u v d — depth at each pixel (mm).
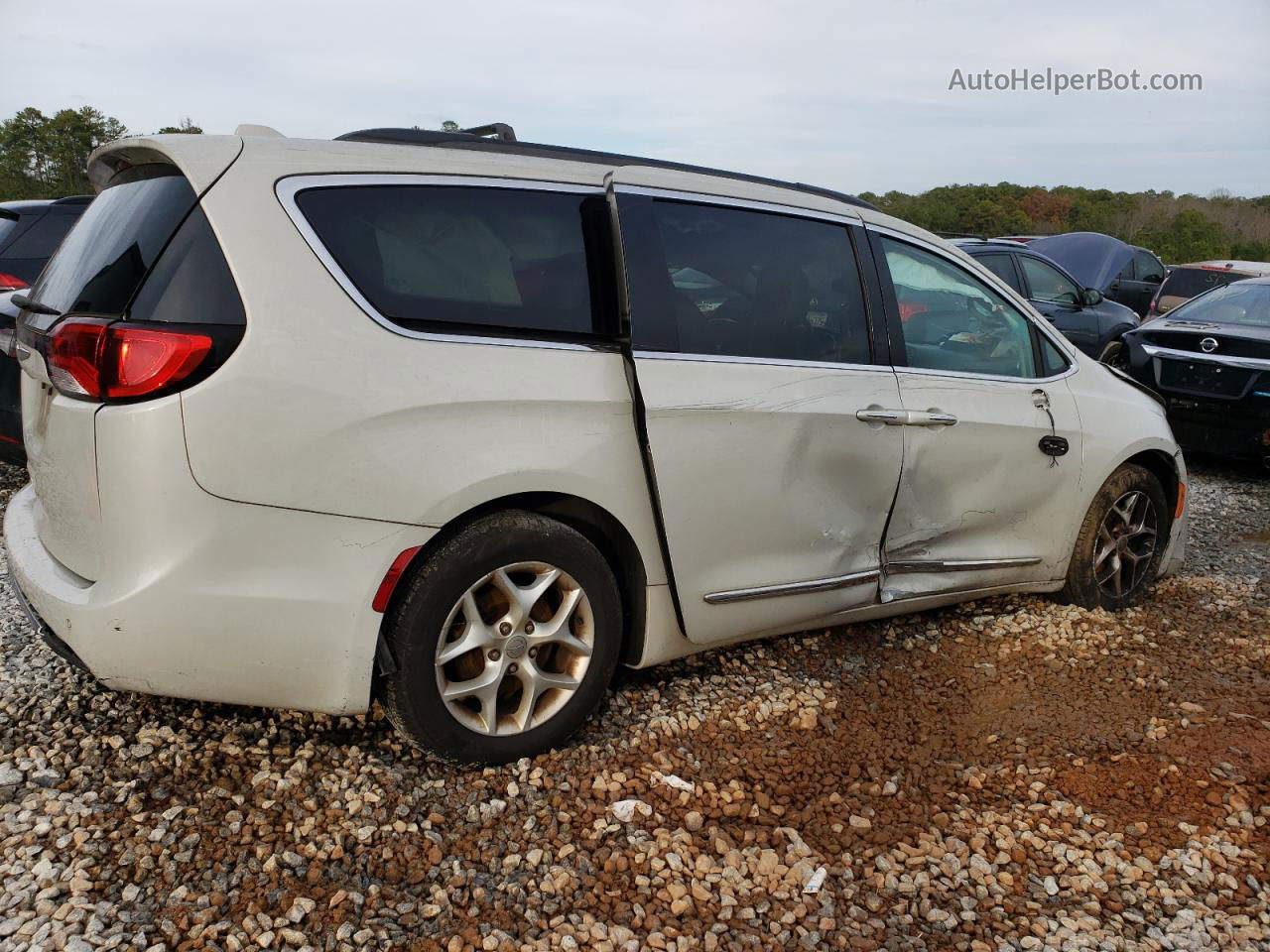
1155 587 4613
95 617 2223
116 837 2264
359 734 2809
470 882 2242
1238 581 4805
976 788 2779
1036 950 2129
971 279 3816
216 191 2314
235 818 2369
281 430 2242
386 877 2234
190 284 2244
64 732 2686
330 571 2340
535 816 2502
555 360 2646
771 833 2506
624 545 2850
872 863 2418
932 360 3574
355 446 2318
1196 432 7184
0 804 2348
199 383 2186
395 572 2406
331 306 2348
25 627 3383
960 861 2434
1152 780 2816
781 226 3230
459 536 2498
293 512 2283
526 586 2664
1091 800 2725
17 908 2008
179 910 2057
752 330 3057
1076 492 3963
